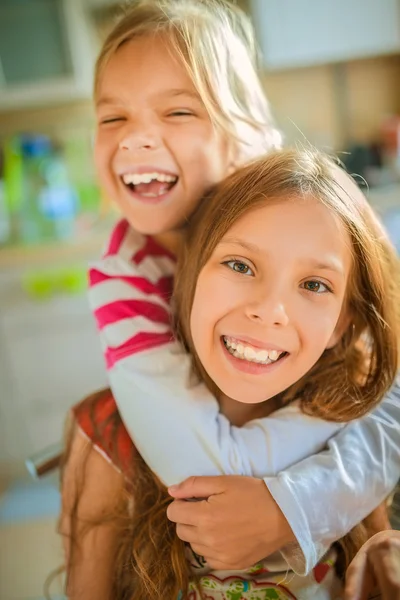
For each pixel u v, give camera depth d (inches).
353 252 23.0
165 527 24.1
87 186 89.5
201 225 24.6
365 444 23.6
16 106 83.1
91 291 27.8
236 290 21.6
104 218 80.2
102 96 27.1
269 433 23.4
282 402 26.2
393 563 17.1
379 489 22.6
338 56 79.6
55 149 92.7
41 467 31.4
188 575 23.3
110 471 26.2
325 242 21.3
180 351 25.4
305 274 21.3
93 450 26.7
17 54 79.1
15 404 80.7
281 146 30.2
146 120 25.9
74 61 79.2
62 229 80.0
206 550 21.5
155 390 24.0
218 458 22.6
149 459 24.2
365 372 26.1
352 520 21.9
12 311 76.6
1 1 77.0
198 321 22.7
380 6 77.7
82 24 78.4
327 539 21.3
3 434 81.7
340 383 25.4
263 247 21.1
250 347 21.7
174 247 30.0
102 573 26.0
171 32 25.9
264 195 21.9
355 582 17.4
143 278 27.5
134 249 28.8
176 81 25.6
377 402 25.0
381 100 94.8
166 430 23.5
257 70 32.5
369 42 79.1
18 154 86.0
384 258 25.1
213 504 21.4
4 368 78.9
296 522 20.6
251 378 22.2
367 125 95.7
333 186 22.6
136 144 25.9
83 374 80.5
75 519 26.6
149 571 23.1
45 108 92.7
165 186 27.4
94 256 74.8
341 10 77.7
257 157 26.3
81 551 26.2
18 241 77.5
